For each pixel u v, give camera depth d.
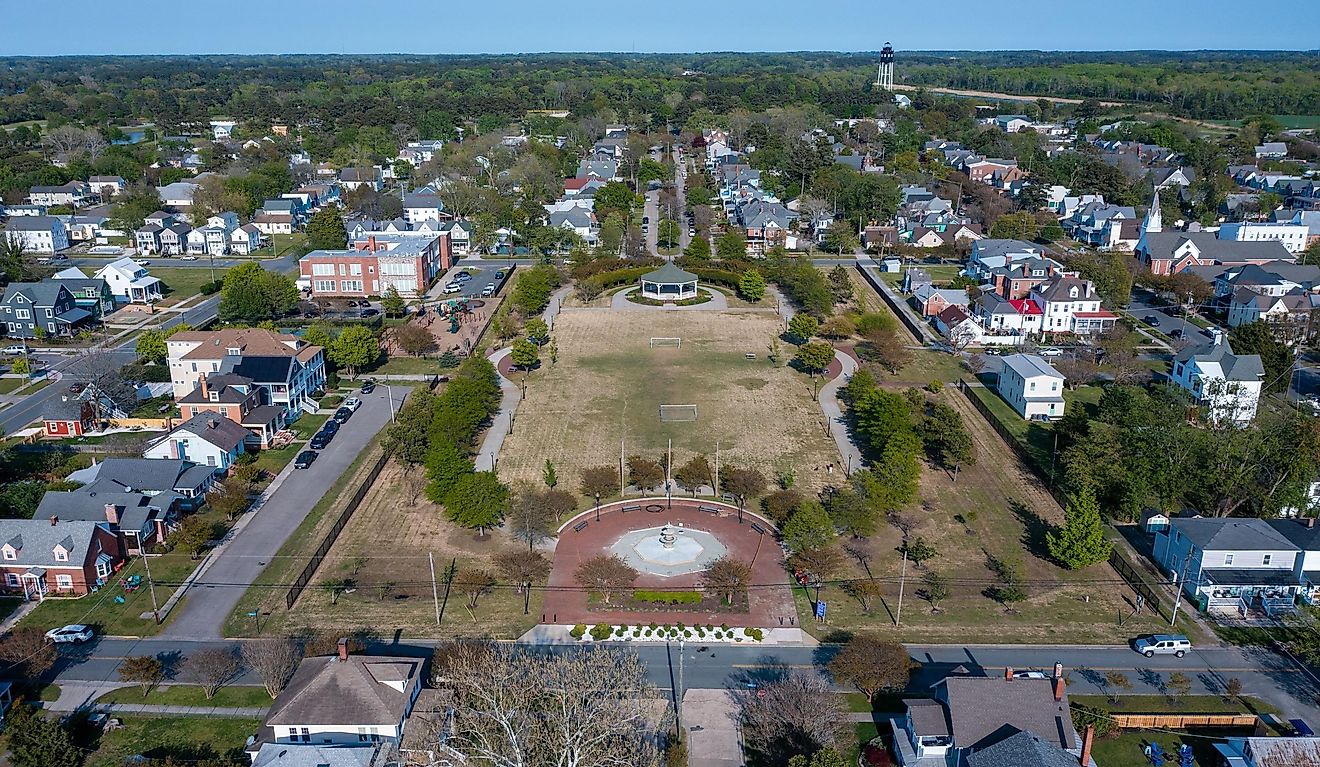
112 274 181.75
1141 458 102.69
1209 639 81.38
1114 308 180.12
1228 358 130.62
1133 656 78.88
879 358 156.38
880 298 195.88
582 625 81.12
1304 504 96.38
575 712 60.56
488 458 116.12
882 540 98.12
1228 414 116.56
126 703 71.88
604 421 128.25
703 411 132.12
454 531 99.00
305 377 133.50
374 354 146.25
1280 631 82.38
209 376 123.00
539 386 141.88
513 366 150.62
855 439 122.81
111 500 94.00
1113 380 143.25
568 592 87.81
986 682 65.81
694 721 70.69
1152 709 72.00
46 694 72.69
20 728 63.59
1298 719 70.75
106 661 76.88
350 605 84.94
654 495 107.19
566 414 130.75
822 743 64.69
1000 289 178.25
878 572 92.00
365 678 66.19
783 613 84.88
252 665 73.44
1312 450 99.94
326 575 90.06
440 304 185.25
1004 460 117.25
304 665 69.50
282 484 108.81
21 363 144.75
